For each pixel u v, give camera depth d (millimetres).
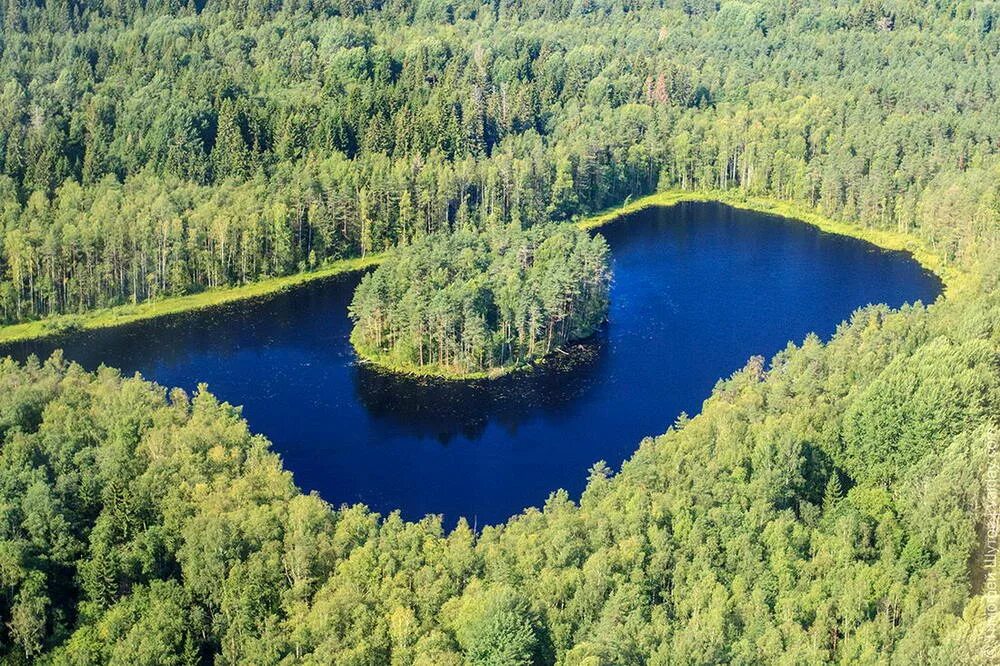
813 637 152250
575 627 158375
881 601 161875
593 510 183250
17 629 163625
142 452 197875
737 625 159000
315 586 169875
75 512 184125
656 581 168125
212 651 166625
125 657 155500
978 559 172500
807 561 171750
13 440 197750
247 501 183625
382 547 172125
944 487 178250
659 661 145375
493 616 152375
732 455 194500
